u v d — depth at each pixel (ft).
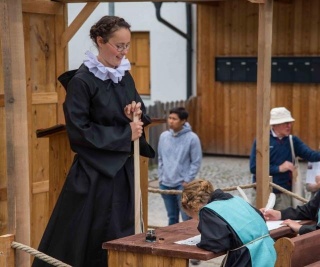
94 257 15.49
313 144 49.11
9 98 14.87
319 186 22.67
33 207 21.33
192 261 24.59
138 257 13.82
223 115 52.16
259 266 13.58
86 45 37.01
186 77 54.03
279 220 17.04
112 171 15.15
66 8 22.45
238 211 13.85
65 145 18.13
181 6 53.36
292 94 49.37
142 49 56.03
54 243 15.61
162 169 27.99
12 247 14.88
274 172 24.17
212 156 52.65
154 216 33.94
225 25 51.03
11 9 14.69
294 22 48.55
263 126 21.83
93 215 15.35
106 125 15.33
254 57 50.14
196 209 14.26
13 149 14.97
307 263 13.58
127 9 55.47
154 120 17.92
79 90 15.01
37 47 21.62
